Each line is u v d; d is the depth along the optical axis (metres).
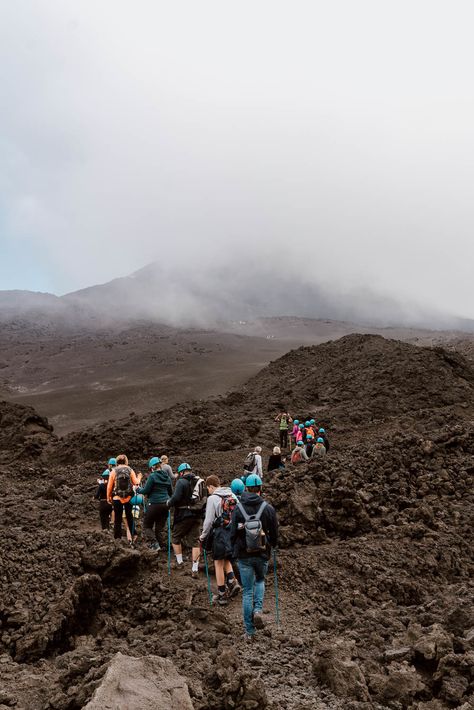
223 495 8.44
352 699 5.66
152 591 8.57
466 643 6.43
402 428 30.25
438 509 13.12
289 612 8.29
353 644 6.64
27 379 119.19
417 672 6.17
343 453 16.81
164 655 6.47
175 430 32.12
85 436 31.86
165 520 10.57
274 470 16.25
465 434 17.25
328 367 49.19
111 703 4.68
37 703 5.38
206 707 5.17
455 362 44.50
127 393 82.19
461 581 10.27
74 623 7.53
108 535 9.59
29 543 9.16
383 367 43.84
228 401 45.44
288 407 39.50
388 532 11.69
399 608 8.67
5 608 7.65
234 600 8.48
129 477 11.06
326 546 11.24
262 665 6.35
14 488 18.27
